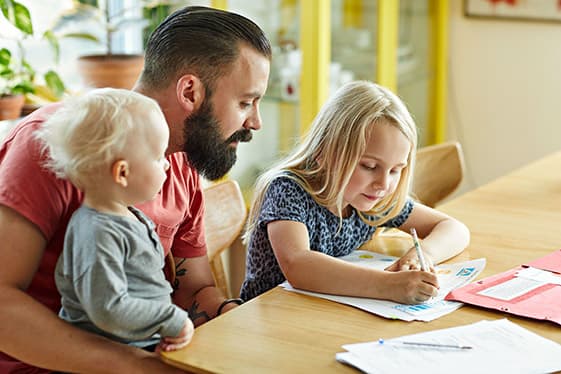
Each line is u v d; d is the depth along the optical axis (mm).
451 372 1054
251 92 1416
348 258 1598
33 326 1176
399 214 1748
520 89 3574
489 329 1196
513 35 3523
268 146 2840
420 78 3480
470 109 3699
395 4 3168
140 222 1251
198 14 1411
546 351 1122
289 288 1396
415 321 1243
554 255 1577
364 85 1595
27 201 1211
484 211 1917
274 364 1093
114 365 1190
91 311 1132
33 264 1227
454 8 3617
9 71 2184
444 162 2230
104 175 1171
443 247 1572
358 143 1511
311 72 2711
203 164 1466
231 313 1278
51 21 2455
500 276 1448
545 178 2240
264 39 1438
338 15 2793
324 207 1614
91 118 1159
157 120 1203
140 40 2736
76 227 1171
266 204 1589
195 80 1387
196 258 1648
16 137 1283
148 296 1221
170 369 1189
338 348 1145
